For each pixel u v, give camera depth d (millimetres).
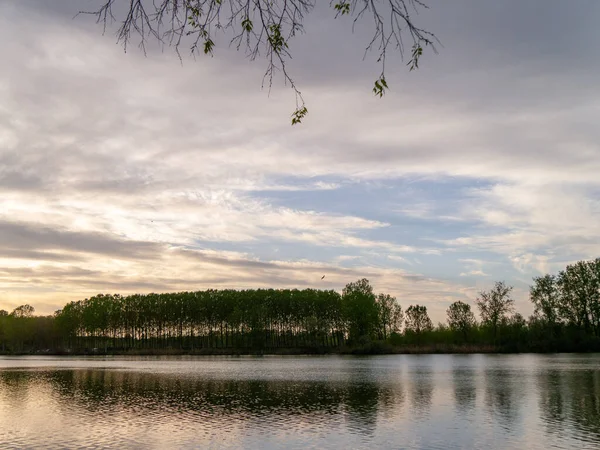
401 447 29031
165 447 29312
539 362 99688
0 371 92312
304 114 10789
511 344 142375
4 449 29109
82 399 50062
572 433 32250
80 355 191875
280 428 34312
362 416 38812
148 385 62969
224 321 196625
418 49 8297
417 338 174000
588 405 43219
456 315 159500
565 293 139125
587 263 139250
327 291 195000
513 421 36312
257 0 8383
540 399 46906
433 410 41375
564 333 138375
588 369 80438
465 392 52531
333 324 181875
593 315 137875
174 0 8234
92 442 30688
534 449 28406
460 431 33094
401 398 48719
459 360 113750
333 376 73875
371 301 161375
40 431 33875
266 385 61594
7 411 42438
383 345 155625
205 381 67500
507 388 55500
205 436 32062
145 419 38000
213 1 8461
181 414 40219
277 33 8812
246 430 33719
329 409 42312
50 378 75188
